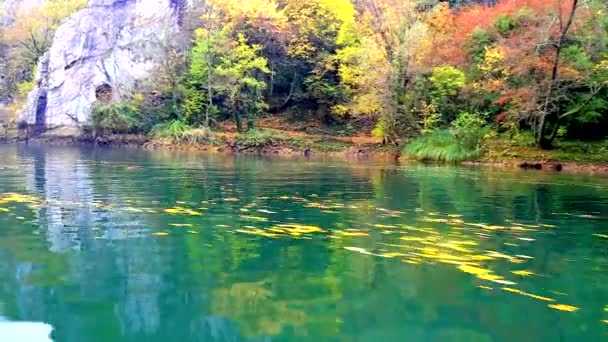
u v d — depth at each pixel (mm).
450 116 21719
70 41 35156
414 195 9148
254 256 4625
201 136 26125
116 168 13906
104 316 3156
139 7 33531
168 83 29516
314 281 3938
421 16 22844
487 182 11688
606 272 4355
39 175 11680
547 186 11000
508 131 19609
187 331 2963
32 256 4457
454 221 6617
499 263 4590
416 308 3410
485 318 3260
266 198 8383
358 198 8625
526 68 16891
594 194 9648
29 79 43906
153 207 7227
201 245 4984
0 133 35031
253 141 24906
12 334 2863
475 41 20469
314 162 17688
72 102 33875
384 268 4320
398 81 21750
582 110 18016
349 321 3160
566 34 17016
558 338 2977
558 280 4105
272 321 3135
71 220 6145
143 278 3910
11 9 50188
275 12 29109
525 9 18641
